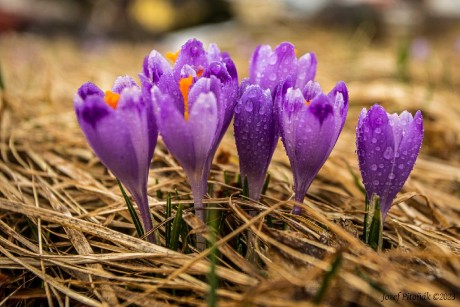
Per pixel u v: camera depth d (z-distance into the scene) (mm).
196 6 1272
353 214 306
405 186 350
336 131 243
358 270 231
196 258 240
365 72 701
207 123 229
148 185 329
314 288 226
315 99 236
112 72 733
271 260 241
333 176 360
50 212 290
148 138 236
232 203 265
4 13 1159
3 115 430
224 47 1025
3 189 324
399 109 498
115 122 225
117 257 257
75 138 401
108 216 305
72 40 1183
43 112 475
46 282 256
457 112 499
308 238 251
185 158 236
